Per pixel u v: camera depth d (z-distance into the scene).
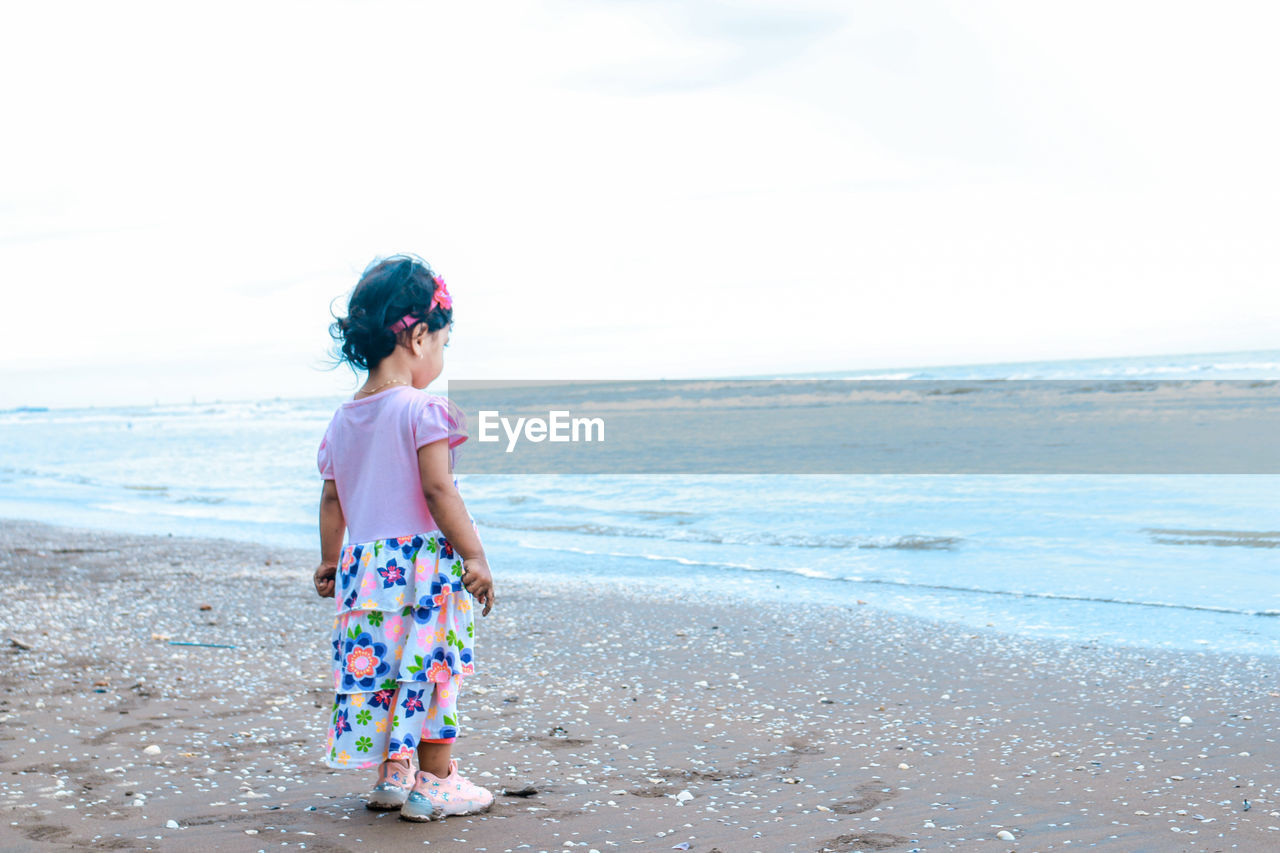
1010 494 13.78
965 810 3.01
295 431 52.97
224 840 2.55
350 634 2.71
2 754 3.44
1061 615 6.94
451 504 2.66
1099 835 2.76
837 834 2.76
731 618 7.01
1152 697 4.66
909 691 4.85
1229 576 8.14
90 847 2.49
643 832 2.74
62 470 28.53
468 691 4.81
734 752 3.72
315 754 3.51
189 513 16.16
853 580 8.73
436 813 2.77
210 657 5.38
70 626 6.31
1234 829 2.81
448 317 2.87
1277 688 4.78
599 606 7.57
